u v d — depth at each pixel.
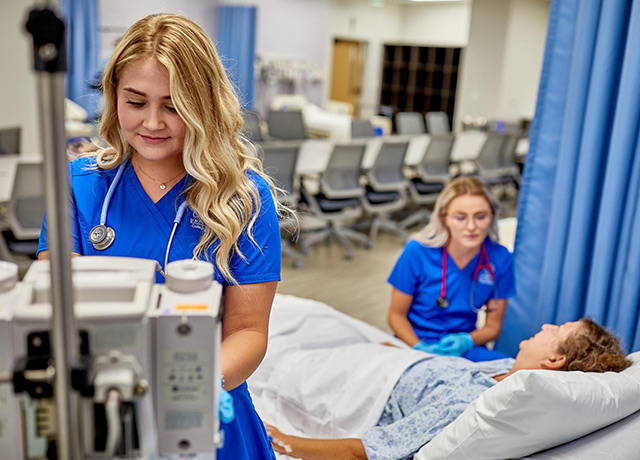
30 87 5.44
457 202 2.34
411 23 12.78
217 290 0.80
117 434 0.65
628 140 2.04
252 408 1.21
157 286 0.80
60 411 0.61
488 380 1.71
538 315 2.39
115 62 1.06
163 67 1.01
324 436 1.86
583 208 2.20
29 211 3.68
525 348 1.75
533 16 9.71
